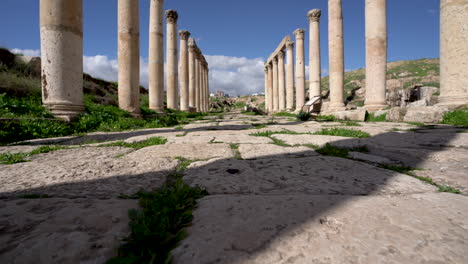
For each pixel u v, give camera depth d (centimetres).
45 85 619
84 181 164
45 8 609
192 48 2605
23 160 235
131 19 927
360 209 111
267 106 3678
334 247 81
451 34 755
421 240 85
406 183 155
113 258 72
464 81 736
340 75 1252
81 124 600
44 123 515
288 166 200
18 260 75
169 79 1825
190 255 77
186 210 106
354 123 714
